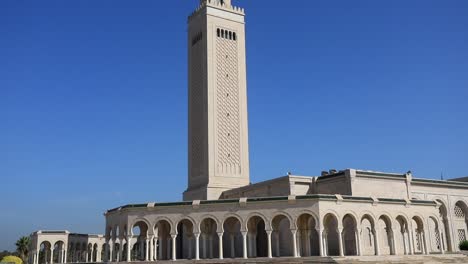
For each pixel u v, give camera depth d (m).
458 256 60.59
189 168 88.31
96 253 108.19
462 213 81.00
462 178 101.62
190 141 89.25
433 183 76.69
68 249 98.62
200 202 59.25
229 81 88.38
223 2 92.12
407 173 73.19
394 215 61.47
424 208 64.94
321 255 55.00
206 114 84.75
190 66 92.81
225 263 54.72
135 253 107.06
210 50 87.62
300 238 63.03
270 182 73.12
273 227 63.81
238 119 87.69
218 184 82.44
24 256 115.50
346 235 63.81
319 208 55.88
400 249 67.06
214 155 83.25
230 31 91.00
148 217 60.41
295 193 69.50
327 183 69.38
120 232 62.34
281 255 67.62
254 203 57.94
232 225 66.88
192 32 93.69
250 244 64.25
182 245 78.38
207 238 67.38
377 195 67.94
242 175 85.44
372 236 64.38
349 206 58.03
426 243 64.19
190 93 91.38
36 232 96.50
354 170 65.94
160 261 56.84
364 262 51.84
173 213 59.88
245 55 91.88
